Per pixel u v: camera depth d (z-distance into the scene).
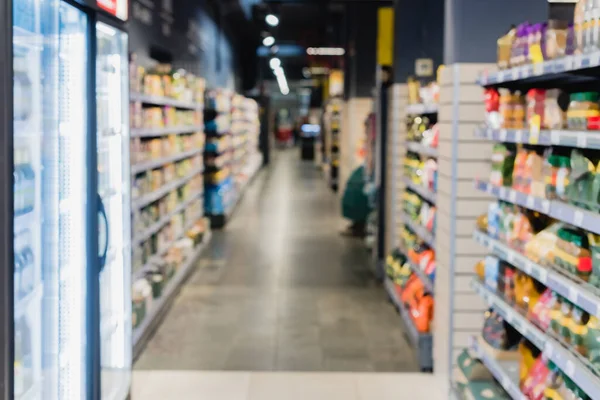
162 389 5.21
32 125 2.73
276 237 11.95
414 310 6.10
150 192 6.89
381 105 8.88
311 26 26.94
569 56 3.00
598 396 2.61
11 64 2.24
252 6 20.81
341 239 11.82
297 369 5.66
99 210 3.26
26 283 2.72
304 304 7.68
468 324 5.03
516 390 3.60
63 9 3.07
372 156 10.37
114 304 3.80
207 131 12.55
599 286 2.88
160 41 9.45
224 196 13.20
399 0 8.11
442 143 5.29
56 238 2.94
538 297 3.59
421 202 6.92
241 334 6.59
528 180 3.66
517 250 3.75
